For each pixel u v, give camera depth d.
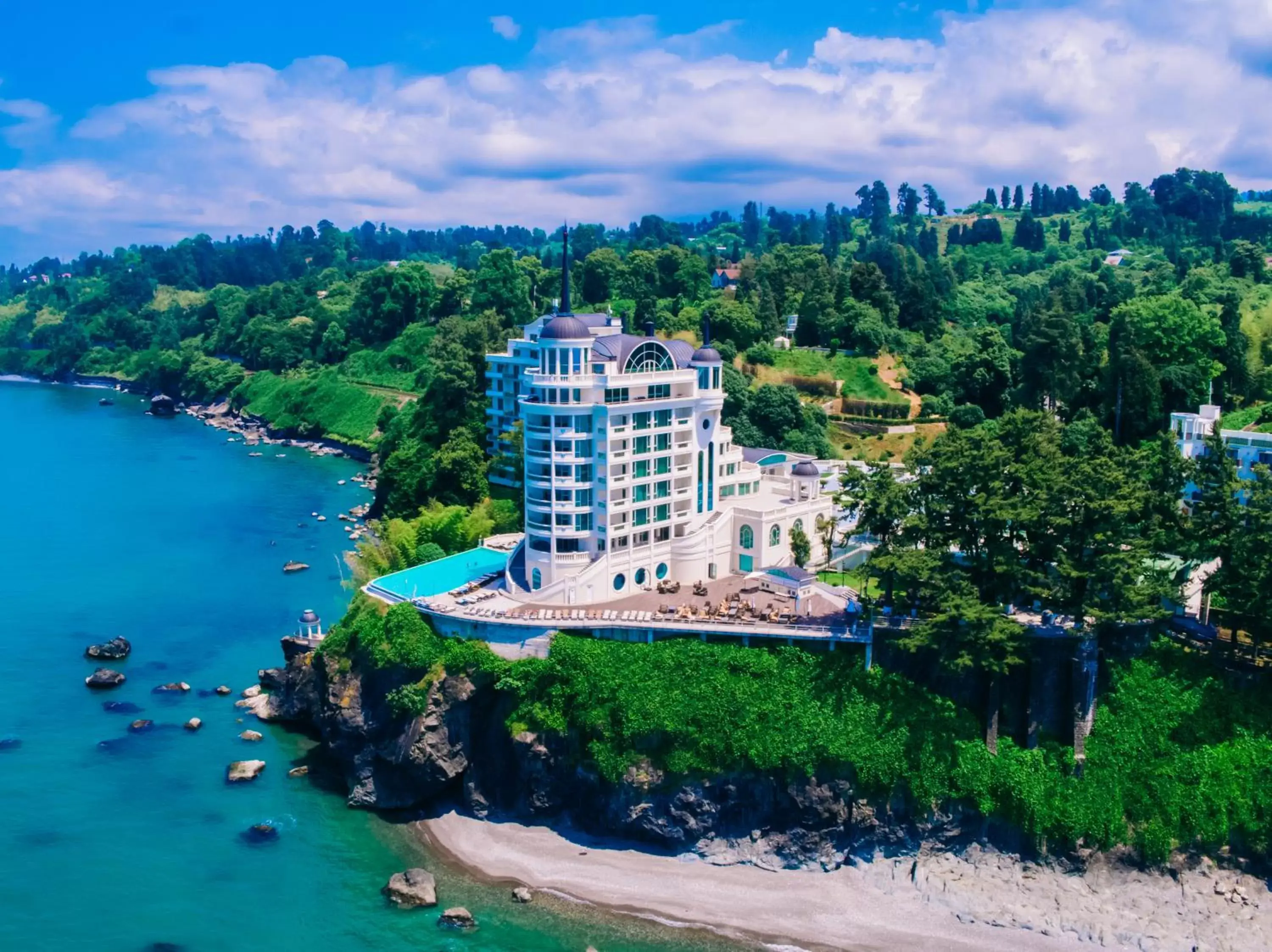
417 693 128.88
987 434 136.00
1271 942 110.19
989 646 121.88
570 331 142.25
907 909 115.31
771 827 122.12
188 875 114.62
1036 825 118.75
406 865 119.06
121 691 154.38
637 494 147.38
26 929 104.94
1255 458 170.38
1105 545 124.31
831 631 126.94
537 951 105.69
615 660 126.56
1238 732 124.31
